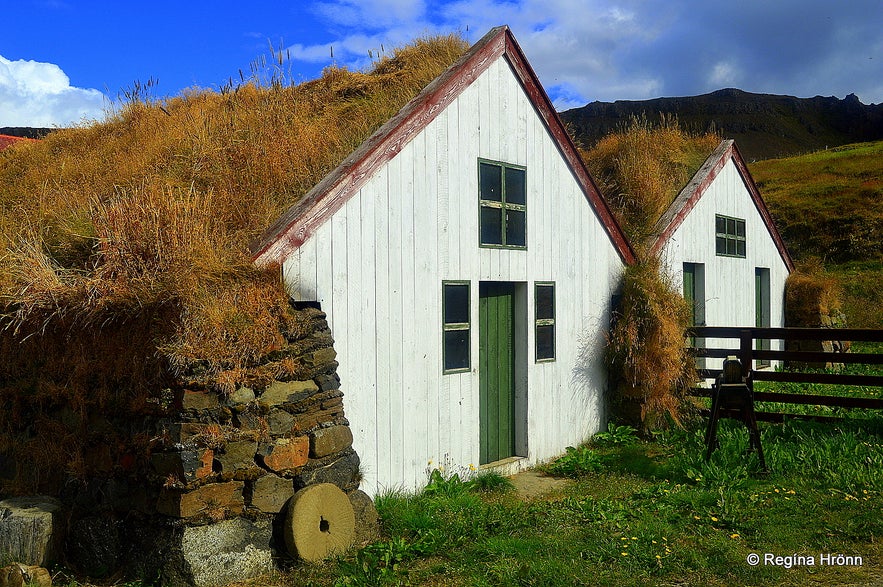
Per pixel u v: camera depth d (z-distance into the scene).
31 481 6.21
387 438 6.96
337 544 5.67
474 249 8.11
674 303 10.41
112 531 5.41
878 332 9.20
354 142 8.39
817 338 9.62
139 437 5.30
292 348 5.79
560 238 9.48
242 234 6.30
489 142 8.36
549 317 9.25
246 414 5.38
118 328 5.53
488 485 7.69
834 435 8.69
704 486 7.39
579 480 8.13
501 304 8.75
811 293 16.36
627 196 12.40
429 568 5.33
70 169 9.95
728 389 8.02
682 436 9.76
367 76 12.27
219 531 5.12
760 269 15.90
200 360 5.14
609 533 6.02
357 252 6.70
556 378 9.34
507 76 8.67
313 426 5.86
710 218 13.51
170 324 5.18
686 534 6.03
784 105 136.62
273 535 5.42
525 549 5.59
